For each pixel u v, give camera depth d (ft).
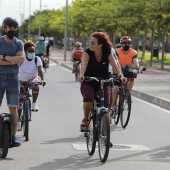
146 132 90.33
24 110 82.33
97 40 68.85
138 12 298.35
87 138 70.69
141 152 72.84
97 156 69.15
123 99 94.99
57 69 297.53
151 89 164.14
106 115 65.10
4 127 65.98
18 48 67.87
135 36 391.45
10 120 66.23
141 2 294.05
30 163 64.34
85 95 68.80
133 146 77.20
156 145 78.43
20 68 83.35
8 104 69.15
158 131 91.61
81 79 67.41
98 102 69.15
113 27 387.55
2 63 67.51
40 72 84.07
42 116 106.63
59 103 130.31
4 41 67.36
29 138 81.61
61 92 159.33
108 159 67.56
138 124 99.40
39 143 77.66
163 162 66.54
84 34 510.99
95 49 68.95
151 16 271.49
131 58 99.14
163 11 256.93
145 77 228.22
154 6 258.16
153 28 313.94
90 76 70.13
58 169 61.46
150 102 140.36
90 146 69.82
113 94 95.14
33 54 83.51
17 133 84.53
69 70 288.92
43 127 92.73
